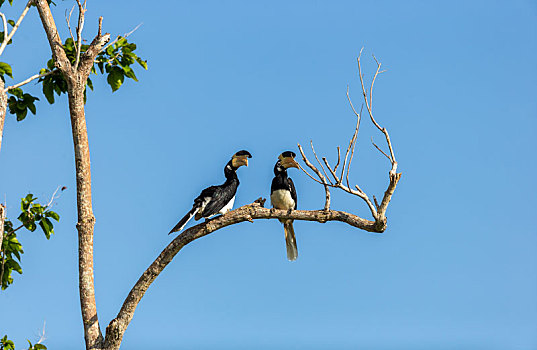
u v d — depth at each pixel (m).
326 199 11.93
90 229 12.09
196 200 12.48
